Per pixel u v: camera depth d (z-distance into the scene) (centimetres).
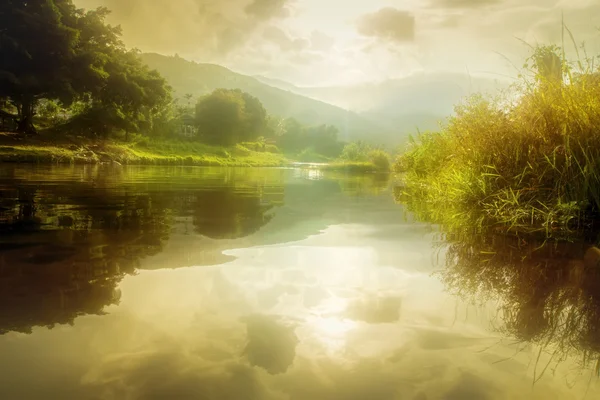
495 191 322
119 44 2412
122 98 2427
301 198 425
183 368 73
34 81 1925
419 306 111
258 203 366
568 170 277
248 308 104
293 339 86
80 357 76
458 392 68
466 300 118
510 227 249
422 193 504
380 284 130
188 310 102
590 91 291
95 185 509
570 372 76
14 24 1936
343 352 81
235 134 4625
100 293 114
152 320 95
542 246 200
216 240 195
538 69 332
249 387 67
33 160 1366
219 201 374
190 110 5109
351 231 233
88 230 212
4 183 502
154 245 180
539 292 128
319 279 134
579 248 194
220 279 130
